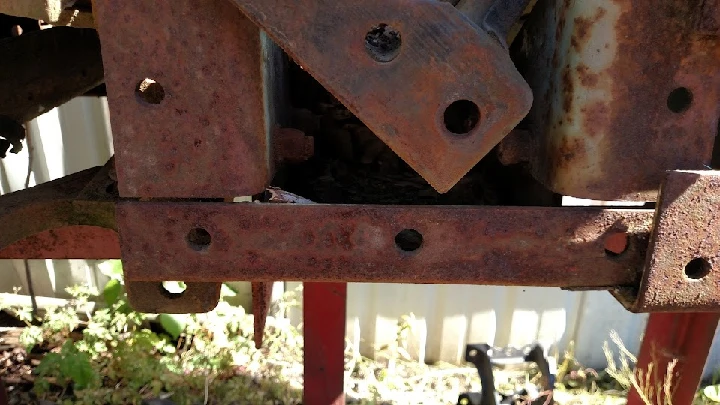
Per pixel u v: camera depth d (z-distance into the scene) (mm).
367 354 2557
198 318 2381
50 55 1303
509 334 2498
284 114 1003
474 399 1934
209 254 742
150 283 886
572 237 734
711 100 690
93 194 923
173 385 2111
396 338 2449
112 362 2180
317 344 1745
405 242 774
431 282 753
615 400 2230
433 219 725
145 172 712
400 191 1051
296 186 1062
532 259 741
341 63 639
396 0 616
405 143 665
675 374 1316
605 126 695
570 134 712
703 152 709
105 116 2344
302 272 750
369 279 751
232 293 2430
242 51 666
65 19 917
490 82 637
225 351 2297
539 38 815
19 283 2609
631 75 675
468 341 2521
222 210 725
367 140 1187
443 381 2389
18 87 1238
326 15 624
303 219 728
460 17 621
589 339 2488
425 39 627
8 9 763
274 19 625
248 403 2096
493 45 628
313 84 1203
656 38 662
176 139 699
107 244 1106
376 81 642
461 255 739
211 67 670
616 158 707
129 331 2398
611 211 729
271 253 741
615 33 661
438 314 2480
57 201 903
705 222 689
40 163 2395
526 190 951
